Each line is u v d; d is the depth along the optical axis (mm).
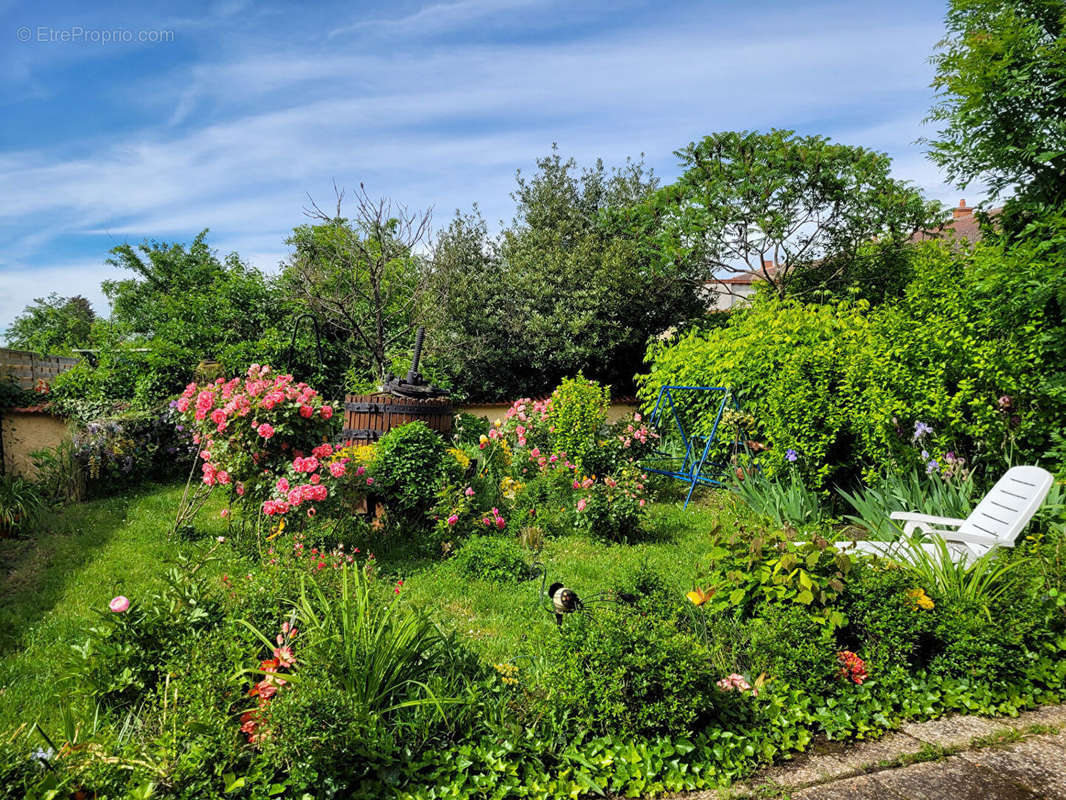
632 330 16719
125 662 3043
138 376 11547
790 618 3518
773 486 7297
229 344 12570
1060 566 4168
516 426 9141
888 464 6684
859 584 3752
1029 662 3664
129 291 21188
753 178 16266
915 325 6809
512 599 4746
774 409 7492
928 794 2619
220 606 3348
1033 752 2953
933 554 4406
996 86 6602
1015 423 6188
